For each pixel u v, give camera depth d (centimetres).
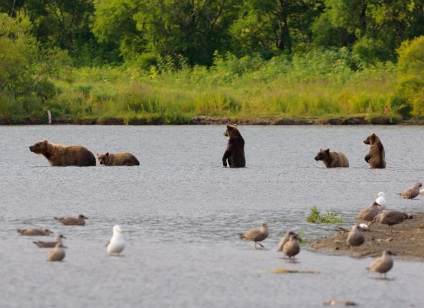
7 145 14950
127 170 11144
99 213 7656
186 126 19938
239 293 4984
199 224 7144
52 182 9756
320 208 8100
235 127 11825
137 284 5150
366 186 9781
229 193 9075
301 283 5203
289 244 5694
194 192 9106
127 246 6206
